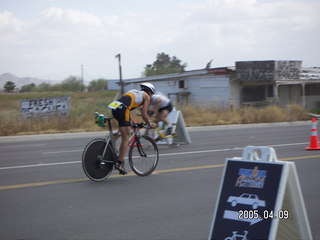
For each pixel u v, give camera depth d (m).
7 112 21.92
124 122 8.08
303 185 7.68
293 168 3.85
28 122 20.12
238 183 4.09
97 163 8.08
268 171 3.91
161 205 6.46
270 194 3.83
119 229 5.39
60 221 5.74
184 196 6.97
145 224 5.58
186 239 5.02
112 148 8.24
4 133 18.72
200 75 31.41
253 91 30.69
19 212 6.18
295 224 3.93
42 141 16.91
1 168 9.99
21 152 13.16
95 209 6.29
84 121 21.59
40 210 6.27
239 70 28.83
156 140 12.90
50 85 96.25
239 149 12.49
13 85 97.19
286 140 14.75
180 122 13.90
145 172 8.62
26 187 7.79
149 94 8.52
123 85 37.16
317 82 31.39
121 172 8.30
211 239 4.11
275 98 29.42
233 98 29.56
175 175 8.67
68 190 7.49
